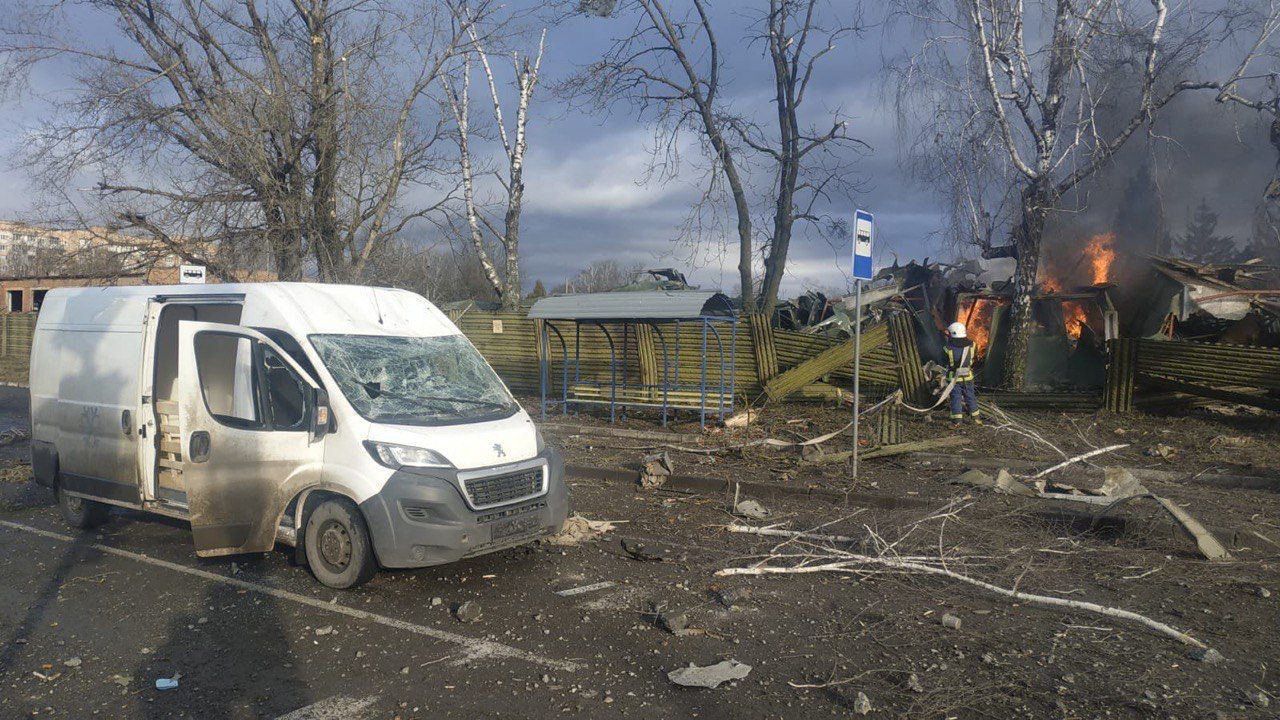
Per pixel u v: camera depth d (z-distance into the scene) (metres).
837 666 4.57
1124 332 17.31
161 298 7.04
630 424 14.41
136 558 6.68
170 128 16.47
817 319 21.88
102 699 4.15
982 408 13.52
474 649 4.82
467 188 21.83
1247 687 4.26
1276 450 10.71
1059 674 4.43
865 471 10.17
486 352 18.72
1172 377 13.16
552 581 6.12
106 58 16.23
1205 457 10.45
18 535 7.41
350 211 16.69
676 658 4.69
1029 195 15.60
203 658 4.68
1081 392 14.47
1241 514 7.92
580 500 9.01
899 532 7.22
